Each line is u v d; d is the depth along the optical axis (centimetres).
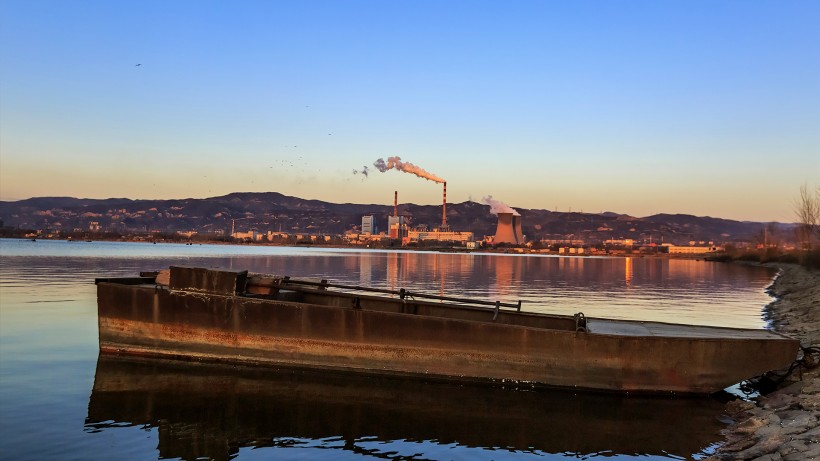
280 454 1230
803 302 4394
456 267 11762
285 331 1852
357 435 1362
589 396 1684
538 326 1953
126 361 1931
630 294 5756
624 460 1231
